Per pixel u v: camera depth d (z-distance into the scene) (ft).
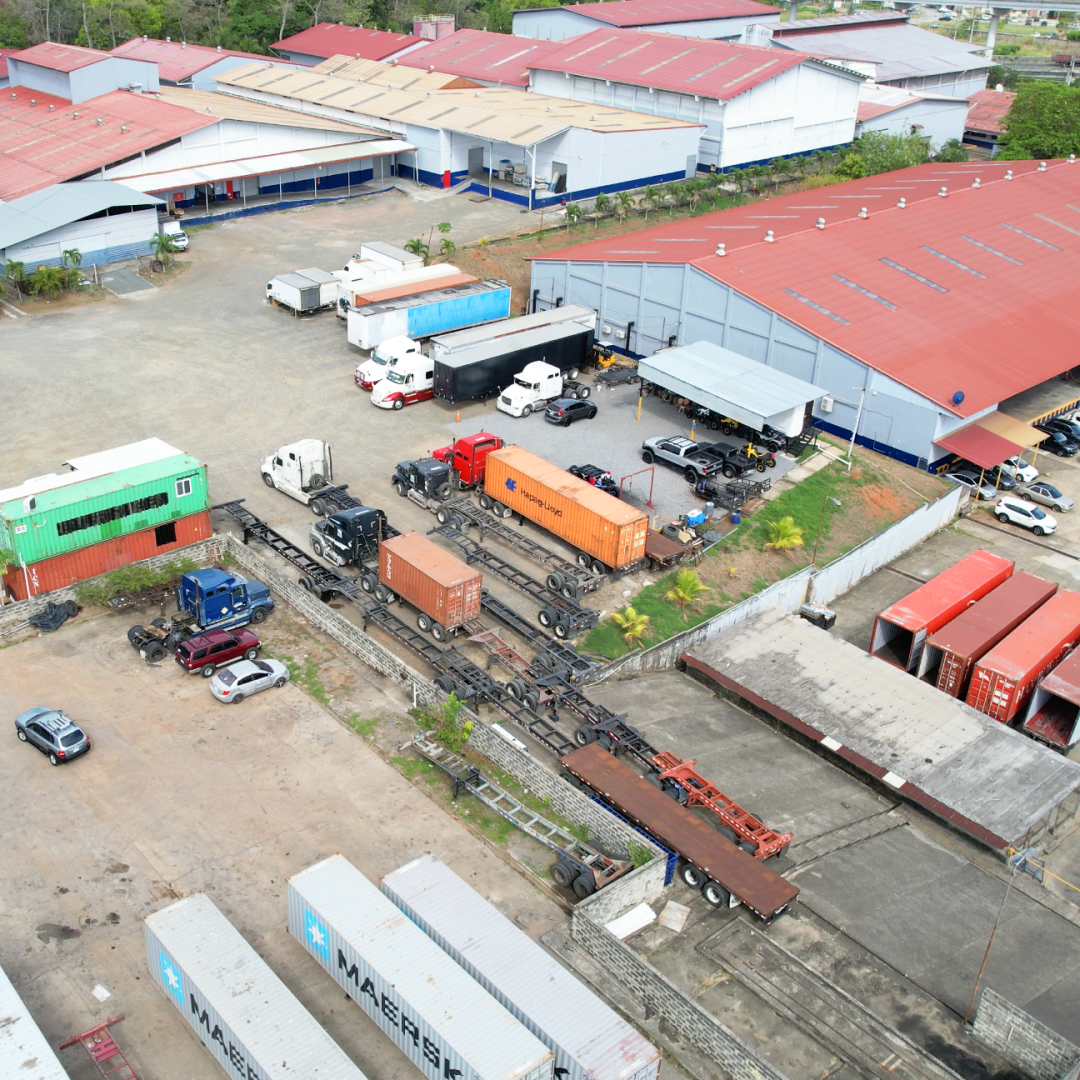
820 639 167.73
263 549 175.63
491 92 418.51
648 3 532.73
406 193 365.40
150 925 99.66
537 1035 92.38
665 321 251.39
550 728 139.03
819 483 209.77
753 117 387.55
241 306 270.87
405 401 225.56
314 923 102.01
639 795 127.54
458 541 177.88
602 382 241.55
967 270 266.77
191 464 168.25
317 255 305.73
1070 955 118.11
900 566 201.36
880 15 623.77
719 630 169.48
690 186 351.46
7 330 248.32
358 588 162.81
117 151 313.32
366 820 124.98
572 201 354.54
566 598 165.99
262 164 336.70
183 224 320.70
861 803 140.67
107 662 148.15
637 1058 90.07
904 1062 101.86
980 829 131.54
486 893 116.37
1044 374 234.17
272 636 156.76
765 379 216.13
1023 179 333.42
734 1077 99.09
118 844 118.73
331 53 512.22
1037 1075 101.65
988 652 160.97
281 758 133.39
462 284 263.90
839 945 114.83
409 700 145.79
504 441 213.66
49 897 111.65
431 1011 91.20
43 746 128.57
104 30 549.95
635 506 194.08
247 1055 88.33
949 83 554.87
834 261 256.52
